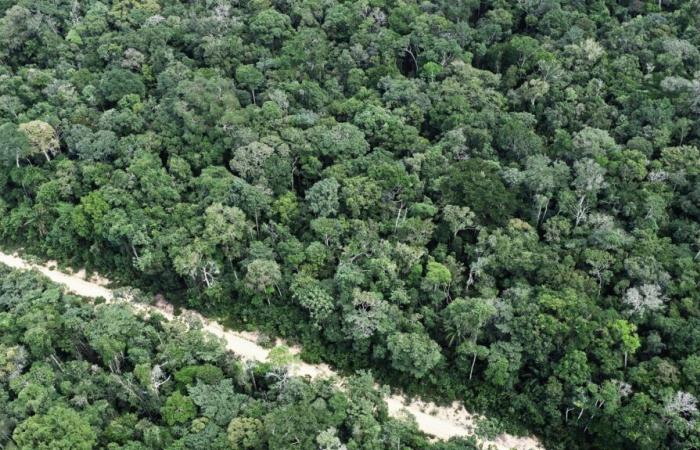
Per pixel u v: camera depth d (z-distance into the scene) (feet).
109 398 293.64
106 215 362.53
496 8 496.23
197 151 401.08
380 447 271.49
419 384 316.60
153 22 494.18
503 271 337.52
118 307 326.65
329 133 393.29
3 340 312.29
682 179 366.22
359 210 361.51
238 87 448.65
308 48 461.37
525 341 303.89
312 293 326.85
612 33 461.78
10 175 396.37
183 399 283.59
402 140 396.98
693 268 321.73
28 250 390.21
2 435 271.69
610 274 325.42
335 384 308.81
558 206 360.48
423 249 341.82
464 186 357.00
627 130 400.88
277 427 264.93
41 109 430.20
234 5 525.34
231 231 347.36
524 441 299.79
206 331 328.90
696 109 401.29
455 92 425.28
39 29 485.97
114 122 414.21
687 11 476.54
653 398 285.84
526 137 387.14
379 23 490.08
